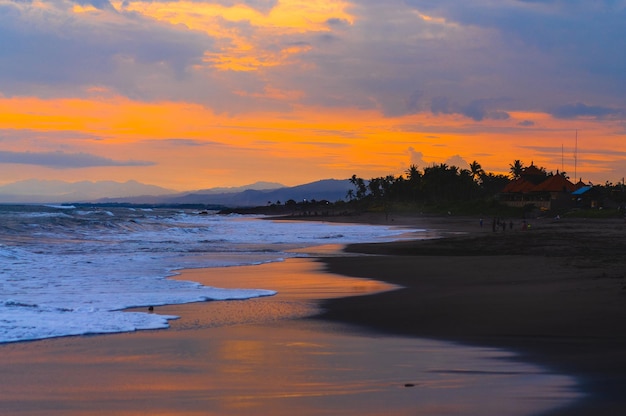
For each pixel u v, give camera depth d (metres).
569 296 16.66
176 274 25.73
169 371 9.70
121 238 51.03
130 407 7.81
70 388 8.72
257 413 7.49
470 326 13.38
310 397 8.13
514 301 16.39
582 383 8.40
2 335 12.38
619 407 7.23
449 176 179.62
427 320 14.38
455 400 7.81
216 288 21.16
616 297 16.11
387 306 16.75
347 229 80.56
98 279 23.28
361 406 7.67
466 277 23.50
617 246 39.06
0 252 32.09
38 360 10.45
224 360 10.46
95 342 11.96
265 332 13.15
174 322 14.34
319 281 23.34
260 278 24.41
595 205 117.12
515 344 11.41
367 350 11.24
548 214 108.19
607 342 11.28
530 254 34.19
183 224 86.25
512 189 135.00
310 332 13.16
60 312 15.23
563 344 11.23
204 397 8.21
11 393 8.46
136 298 18.30
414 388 8.47
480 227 82.44
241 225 97.56
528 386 8.35
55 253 34.22
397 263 30.23
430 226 89.25
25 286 21.06
